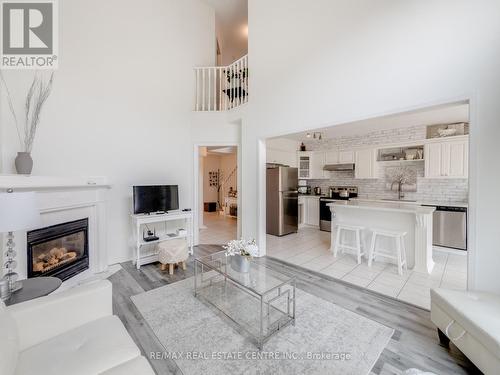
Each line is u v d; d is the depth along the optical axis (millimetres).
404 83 2436
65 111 3127
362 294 2695
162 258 3260
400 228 3562
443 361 1686
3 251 2328
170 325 2104
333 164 6488
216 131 4633
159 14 4168
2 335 1023
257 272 2402
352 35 2826
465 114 4223
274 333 1967
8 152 2676
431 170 4777
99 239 3334
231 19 5727
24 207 1616
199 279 3074
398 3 2467
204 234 5762
